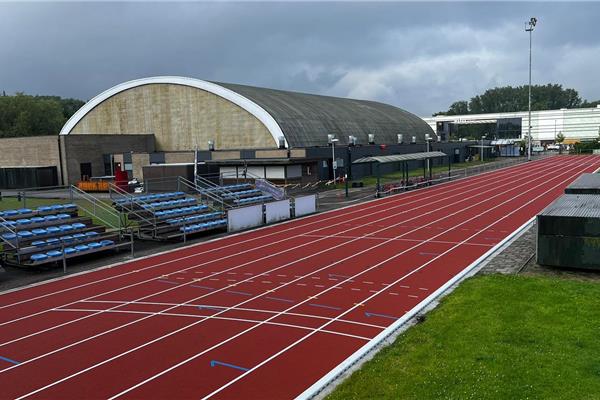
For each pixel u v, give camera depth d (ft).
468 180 183.73
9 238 71.82
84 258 75.05
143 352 39.45
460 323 40.55
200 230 88.94
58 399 32.63
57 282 62.23
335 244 77.97
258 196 123.54
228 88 190.29
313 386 32.71
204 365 36.65
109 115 217.97
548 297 45.93
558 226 57.57
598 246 55.62
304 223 100.42
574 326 38.42
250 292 54.29
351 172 190.90
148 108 208.23
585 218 56.13
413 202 126.31
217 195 117.60
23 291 58.80
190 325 44.96
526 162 282.97
